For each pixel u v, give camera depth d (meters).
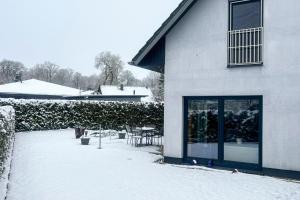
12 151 15.02
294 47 10.32
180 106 12.53
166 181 9.87
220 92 11.70
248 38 11.41
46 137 21.12
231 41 11.62
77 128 20.69
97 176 10.41
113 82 95.25
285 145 10.39
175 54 12.66
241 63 11.30
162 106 29.08
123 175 10.58
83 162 12.70
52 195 8.38
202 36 12.12
